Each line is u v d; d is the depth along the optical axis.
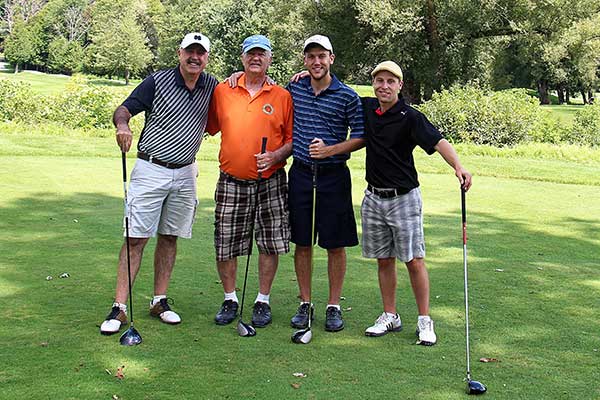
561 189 11.27
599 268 6.50
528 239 7.74
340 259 4.79
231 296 4.86
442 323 4.84
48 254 6.34
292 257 6.69
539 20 25.39
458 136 17.44
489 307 5.22
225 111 4.73
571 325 4.84
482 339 4.53
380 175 4.50
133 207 4.64
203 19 46.44
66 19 84.69
